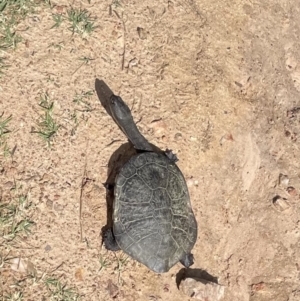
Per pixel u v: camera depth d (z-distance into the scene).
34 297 0.83
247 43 1.09
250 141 1.04
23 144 0.87
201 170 0.98
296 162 1.07
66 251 0.86
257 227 1.01
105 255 0.89
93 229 0.88
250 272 0.99
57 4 0.93
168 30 1.01
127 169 0.86
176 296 0.92
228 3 1.09
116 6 0.97
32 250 0.84
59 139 0.89
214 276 0.96
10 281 0.82
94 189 0.89
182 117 0.98
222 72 1.04
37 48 0.90
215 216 0.98
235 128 1.03
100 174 0.90
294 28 1.16
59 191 0.87
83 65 0.93
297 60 1.14
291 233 1.03
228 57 1.06
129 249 0.84
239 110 1.04
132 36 0.98
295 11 1.17
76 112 0.91
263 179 1.04
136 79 0.96
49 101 0.89
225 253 0.98
